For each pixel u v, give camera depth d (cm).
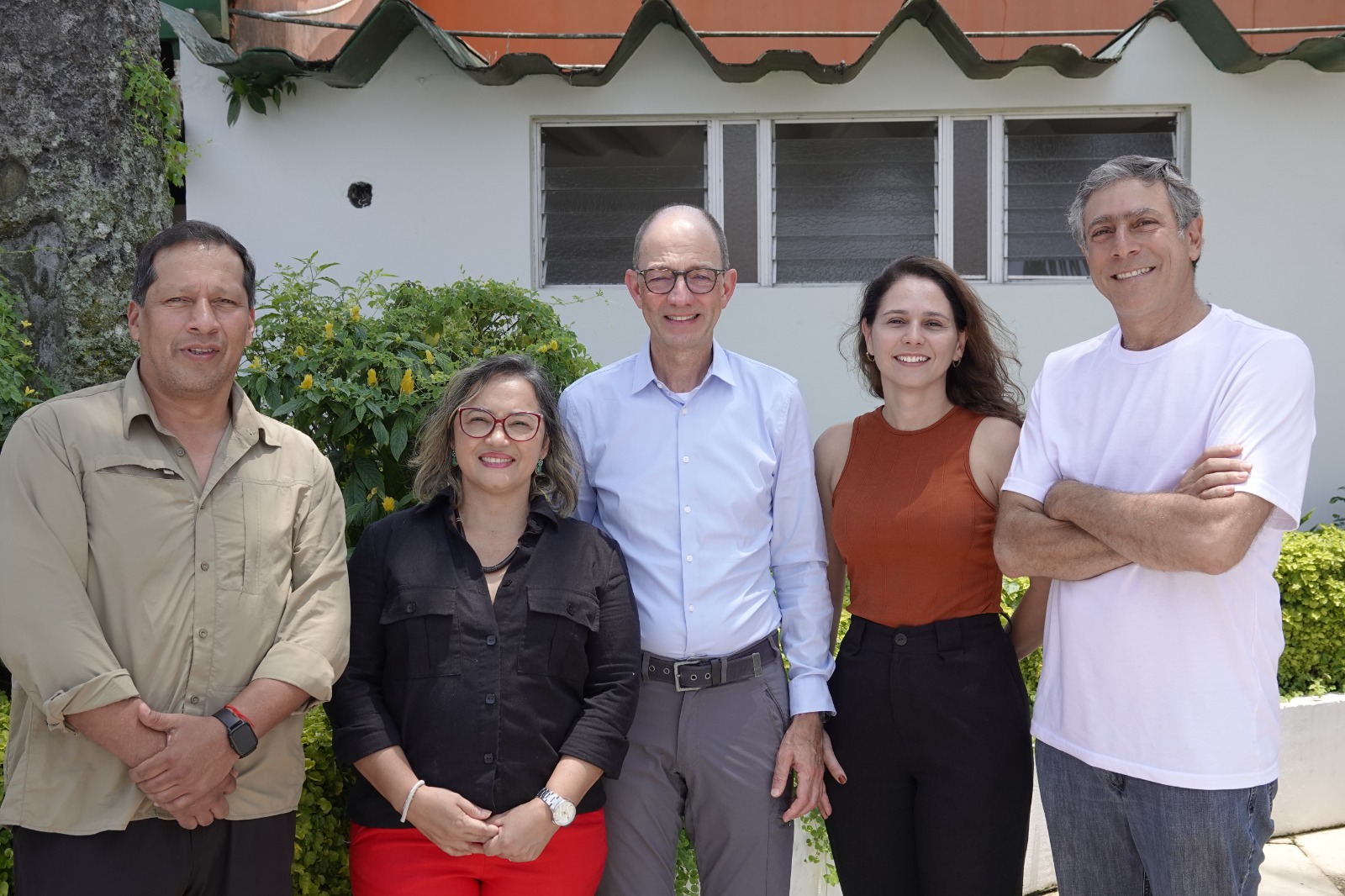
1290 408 221
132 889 204
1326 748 450
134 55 396
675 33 542
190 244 219
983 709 253
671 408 267
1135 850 235
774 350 552
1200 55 538
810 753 259
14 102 373
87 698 196
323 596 225
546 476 256
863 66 524
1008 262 560
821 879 349
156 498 213
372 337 345
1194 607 222
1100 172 241
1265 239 544
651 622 257
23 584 200
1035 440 252
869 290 283
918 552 260
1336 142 540
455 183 544
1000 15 571
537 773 230
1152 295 234
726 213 555
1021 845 255
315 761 258
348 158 542
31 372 368
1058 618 245
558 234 557
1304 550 462
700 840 263
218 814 210
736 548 261
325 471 239
